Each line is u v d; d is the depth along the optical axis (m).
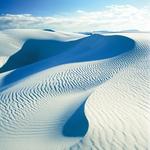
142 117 8.88
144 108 9.77
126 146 6.94
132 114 9.20
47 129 9.31
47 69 21.64
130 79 14.37
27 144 8.20
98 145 7.07
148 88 12.40
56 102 12.59
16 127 9.98
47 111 11.37
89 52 29.09
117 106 10.19
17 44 64.31
